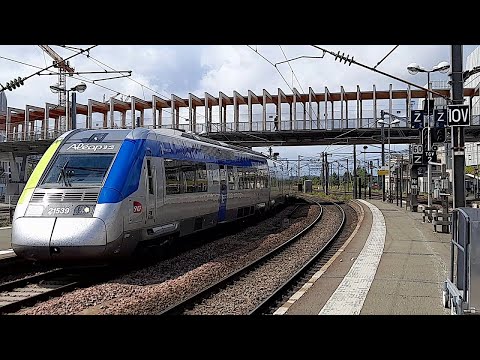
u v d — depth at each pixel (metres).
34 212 12.23
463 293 7.50
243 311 9.48
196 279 12.58
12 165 48.72
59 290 11.44
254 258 16.64
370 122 48.22
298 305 9.19
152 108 55.62
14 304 10.01
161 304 10.18
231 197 22.55
